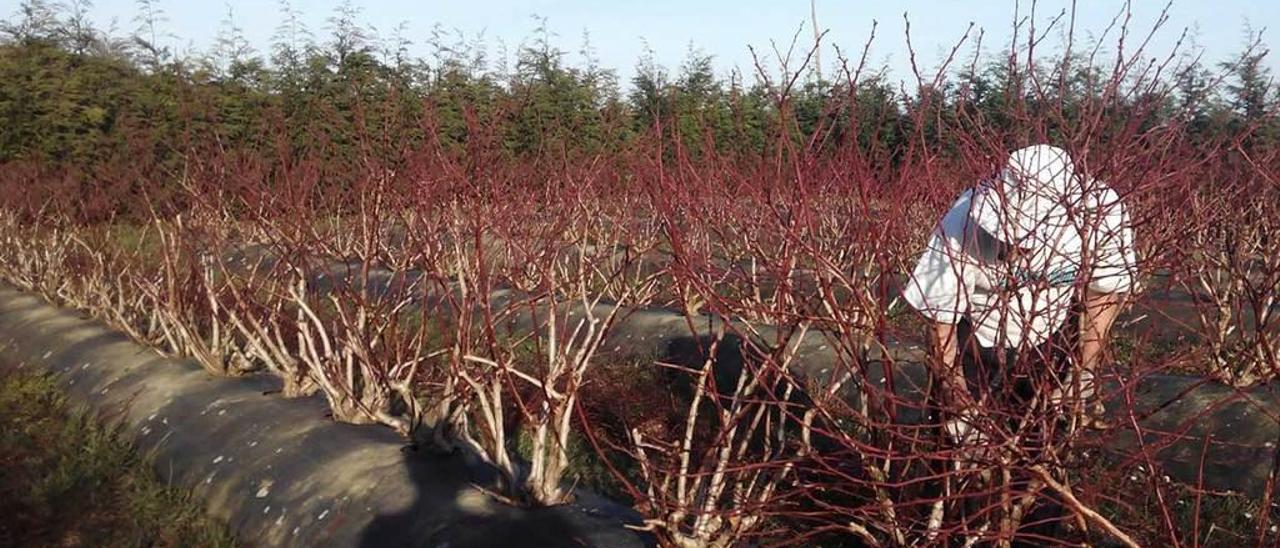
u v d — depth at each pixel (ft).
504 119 20.92
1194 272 13.89
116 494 14.55
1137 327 19.39
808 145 9.16
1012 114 8.72
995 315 8.96
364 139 16.49
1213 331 15.81
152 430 15.80
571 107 37.09
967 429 8.33
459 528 10.61
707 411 17.29
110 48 50.78
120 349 19.90
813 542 11.82
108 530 13.53
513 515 10.78
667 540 9.67
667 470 9.70
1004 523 8.57
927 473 9.12
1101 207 7.98
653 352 20.57
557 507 11.01
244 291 17.29
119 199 28.58
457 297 20.99
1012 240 8.27
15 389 19.66
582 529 10.50
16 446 16.65
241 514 12.92
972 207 8.56
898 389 14.75
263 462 13.43
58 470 15.31
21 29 51.52
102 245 25.36
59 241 29.86
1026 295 8.75
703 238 14.30
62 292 25.59
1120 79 8.30
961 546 9.15
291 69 37.88
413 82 29.35
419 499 11.36
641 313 21.86
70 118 47.50
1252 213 17.75
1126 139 8.34
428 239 13.92
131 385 17.58
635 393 18.45
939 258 9.05
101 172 31.24
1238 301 15.34
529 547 10.22
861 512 9.16
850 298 9.07
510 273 14.37
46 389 19.58
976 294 9.04
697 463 11.55
